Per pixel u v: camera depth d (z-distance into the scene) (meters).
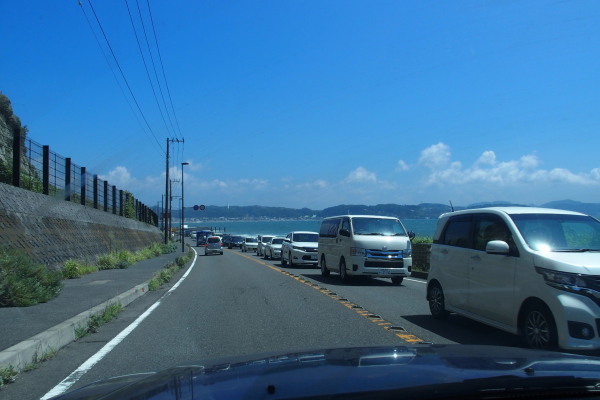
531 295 6.52
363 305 11.70
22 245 16.52
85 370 6.55
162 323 9.95
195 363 3.84
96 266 22.84
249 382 2.82
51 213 21.28
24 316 9.42
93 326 9.32
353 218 16.81
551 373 2.90
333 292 14.26
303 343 7.80
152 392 2.87
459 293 8.50
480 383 2.69
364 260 15.75
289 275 20.36
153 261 30.67
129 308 12.09
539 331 6.42
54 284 12.77
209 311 11.29
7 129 30.59
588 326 5.76
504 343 7.55
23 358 6.61
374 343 7.68
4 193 16.91
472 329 8.72
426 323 9.30
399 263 16.00
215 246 44.88
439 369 2.97
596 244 7.09
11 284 10.81
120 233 35.44
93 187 31.39
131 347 7.87
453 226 9.10
